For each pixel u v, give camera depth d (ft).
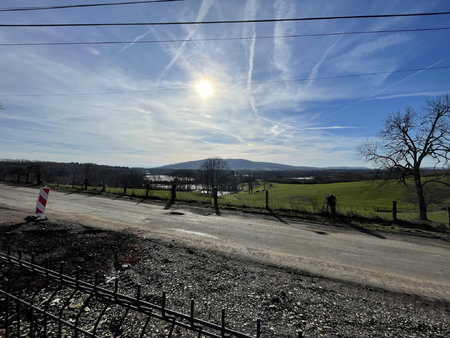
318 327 9.76
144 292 11.86
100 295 7.83
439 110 48.67
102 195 58.44
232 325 9.62
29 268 9.23
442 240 27.04
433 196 78.48
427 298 12.78
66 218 27.50
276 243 22.74
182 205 46.98
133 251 17.52
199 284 12.99
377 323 10.26
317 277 14.92
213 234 25.11
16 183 85.71
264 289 12.84
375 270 16.71
